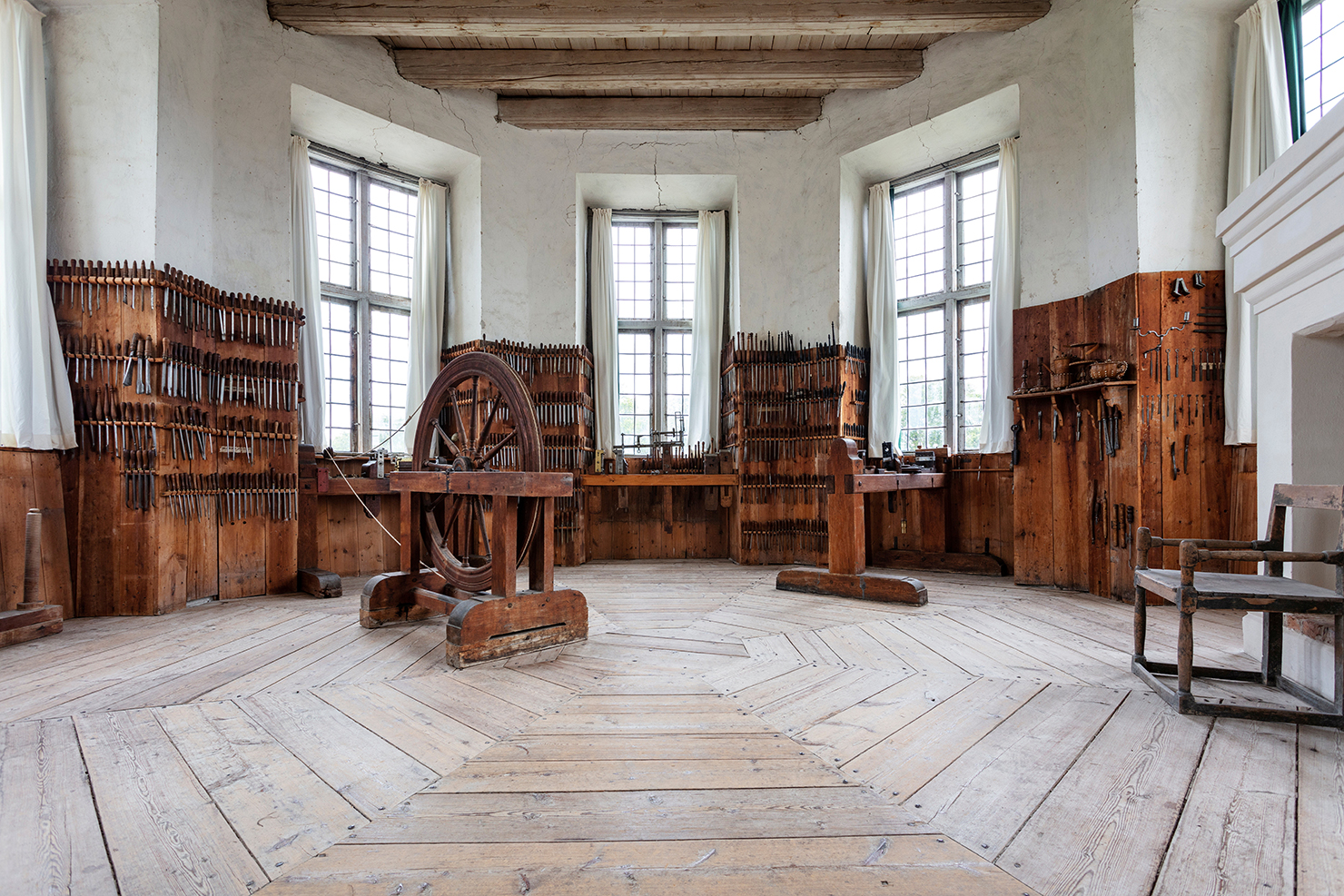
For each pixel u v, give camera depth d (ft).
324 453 20.31
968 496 22.81
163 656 11.95
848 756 7.77
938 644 13.01
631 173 25.17
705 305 27.09
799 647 12.81
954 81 21.62
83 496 15.38
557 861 5.63
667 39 22.00
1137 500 16.96
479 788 6.96
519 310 24.53
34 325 14.48
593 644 13.15
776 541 24.72
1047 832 6.08
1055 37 19.52
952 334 24.17
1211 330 16.84
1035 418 19.58
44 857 5.65
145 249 15.57
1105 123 18.34
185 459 16.38
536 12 19.48
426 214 24.58
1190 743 8.08
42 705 9.37
